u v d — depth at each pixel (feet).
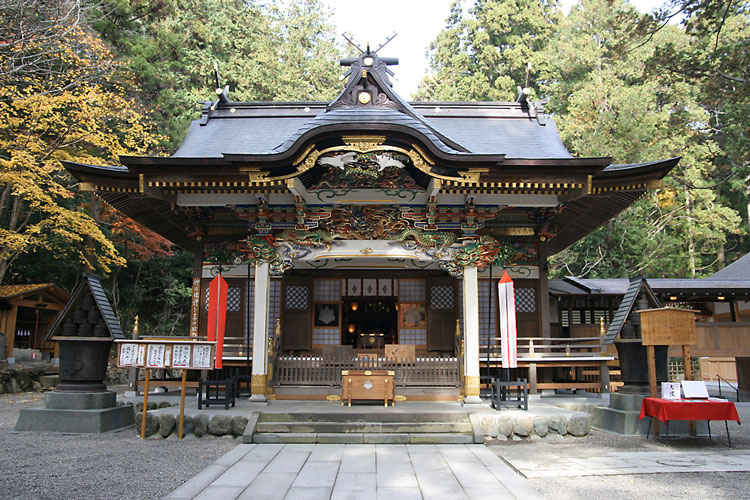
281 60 125.08
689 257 103.35
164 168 35.55
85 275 33.14
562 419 31.27
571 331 59.36
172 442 29.17
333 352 38.81
